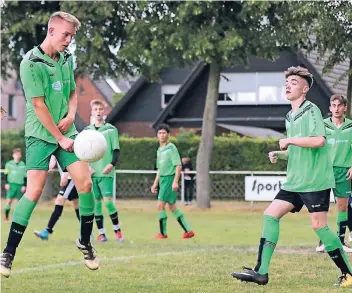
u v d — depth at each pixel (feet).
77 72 87.35
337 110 39.47
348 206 41.86
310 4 68.33
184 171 90.48
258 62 130.41
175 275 31.07
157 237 49.57
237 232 54.54
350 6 66.18
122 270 32.58
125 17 85.25
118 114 145.38
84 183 25.09
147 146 108.06
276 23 78.64
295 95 27.32
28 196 24.99
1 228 58.18
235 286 28.12
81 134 24.47
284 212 27.48
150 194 102.99
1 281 29.50
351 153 39.78
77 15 81.00
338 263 27.86
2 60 92.17
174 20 79.46
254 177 82.02
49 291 27.22
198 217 72.59
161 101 144.15
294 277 30.42
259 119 129.08
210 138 85.56
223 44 76.48
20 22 84.58
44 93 24.50
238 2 77.51
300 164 26.96
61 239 47.88
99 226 46.75
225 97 132.46
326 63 68.85
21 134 116.47
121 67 89.45
